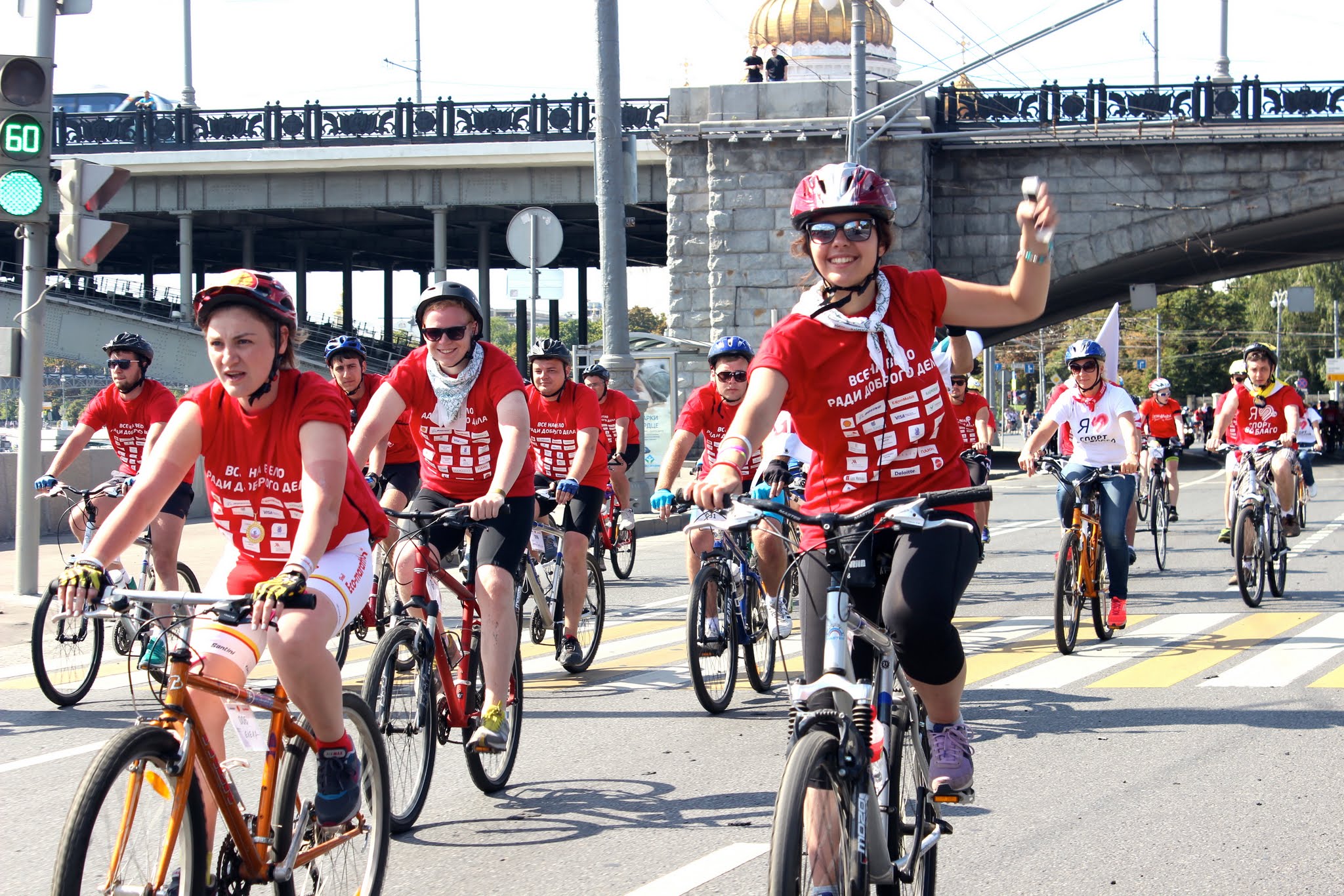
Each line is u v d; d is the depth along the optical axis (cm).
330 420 359
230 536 384
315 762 360
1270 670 753
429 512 554
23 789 546
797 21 3959
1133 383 8869
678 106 2838
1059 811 493
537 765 577
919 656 331
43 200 1020
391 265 5131
